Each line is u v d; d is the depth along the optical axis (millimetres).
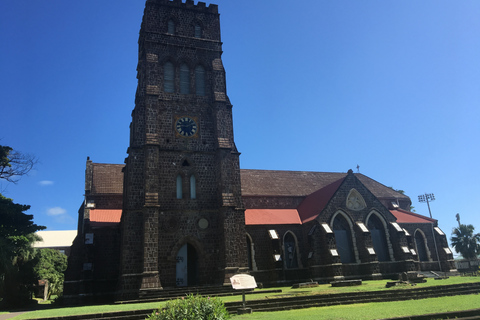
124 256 36188
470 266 62844
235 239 39562
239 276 23203
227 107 45688
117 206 49031
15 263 43094
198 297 15797
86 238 42281
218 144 42500
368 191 50062
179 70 45062
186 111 43750
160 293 34906
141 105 41906
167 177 40469
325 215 47281
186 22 47469
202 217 40406
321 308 23906
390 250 48344
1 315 30344
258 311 23984
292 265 48594
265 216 51562
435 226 54969
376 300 26172
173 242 38625
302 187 60594
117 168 54312
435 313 18219
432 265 52625
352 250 47094
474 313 18547
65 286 41750
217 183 42125
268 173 62344
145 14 46969
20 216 43000
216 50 47375
